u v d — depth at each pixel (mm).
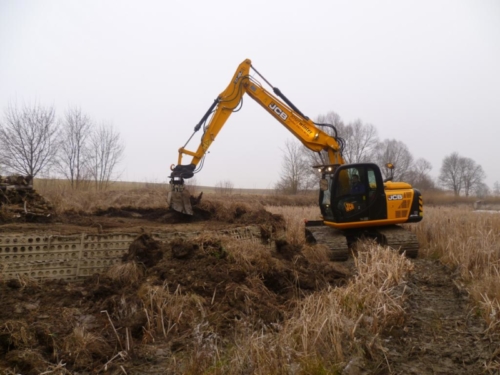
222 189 28938
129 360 4168
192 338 4566
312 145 10867
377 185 9750
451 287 6590
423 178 42125
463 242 8734
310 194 33375
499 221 12156
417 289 6113
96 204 13422
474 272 7141
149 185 23141
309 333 4234
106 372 3971
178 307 4977
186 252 6309
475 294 5605
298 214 15570
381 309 4816
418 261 8945
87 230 7637
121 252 7398
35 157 19594
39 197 9484
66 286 6230
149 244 6625
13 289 5910
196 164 10836
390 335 4594
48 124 20062
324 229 10227
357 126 37281
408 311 5250
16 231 7098
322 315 4465
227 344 4484
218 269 5973
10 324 4398
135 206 13484
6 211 8391
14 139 19156
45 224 8312
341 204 9773
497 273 6137
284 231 10547
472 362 4043
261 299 5527
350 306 4969
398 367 3945
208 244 6598
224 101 10727
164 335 4633
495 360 4027
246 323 4812
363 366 3883
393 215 9781
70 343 4297
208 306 5230
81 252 7066
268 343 4102
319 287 6320
